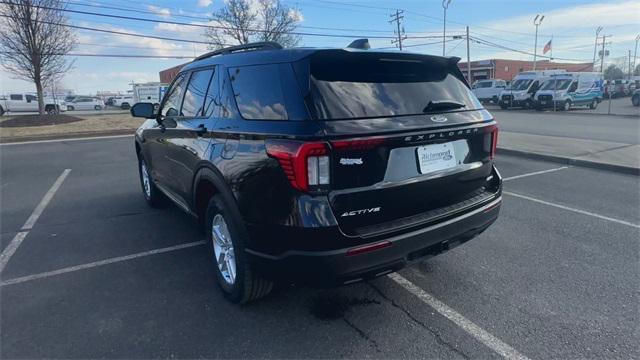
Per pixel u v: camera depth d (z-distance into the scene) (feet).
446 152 9.57
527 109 96.48
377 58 9.23
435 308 10.32
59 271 12.66
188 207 13.35
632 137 40.27
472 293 11.02
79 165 31.32
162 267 12.89
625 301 10.50
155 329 9.55
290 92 8.41
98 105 142.20
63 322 9.87
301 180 7.69
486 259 13.10
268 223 8.36
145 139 17.35
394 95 9.05
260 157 8.50
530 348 8.71
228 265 10.52
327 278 7.93
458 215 9.64
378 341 9.04
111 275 12.37
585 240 14.60
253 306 10.51
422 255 9.16
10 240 15.31
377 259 8.23
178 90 14.01
